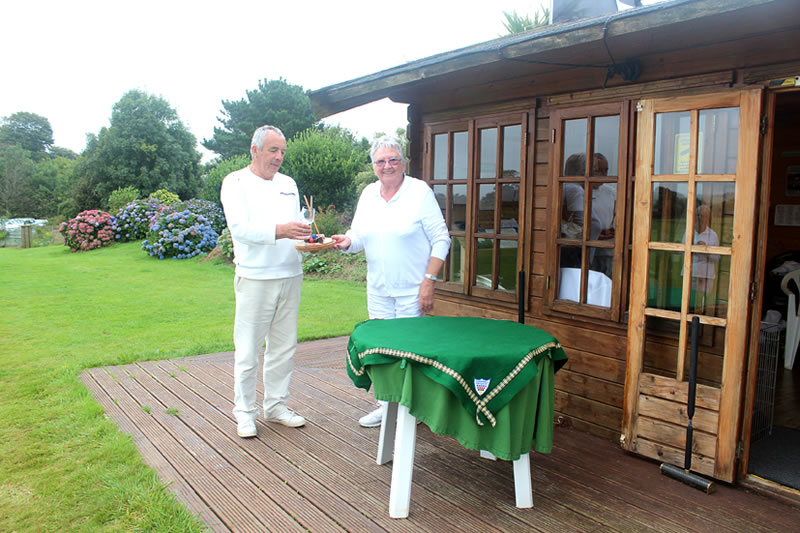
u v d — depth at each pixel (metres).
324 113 4.27
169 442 3.32
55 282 10.27
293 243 3.45
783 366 4.93
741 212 2.68
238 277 3.37
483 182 4.05
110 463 3.02
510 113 3.82
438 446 3.28
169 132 30.19
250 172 3.38
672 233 2.97
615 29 2.54
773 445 3.25
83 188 27.59
